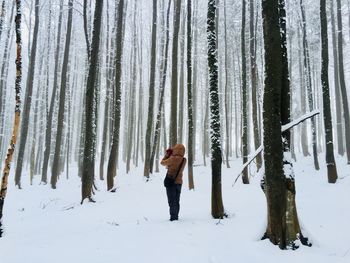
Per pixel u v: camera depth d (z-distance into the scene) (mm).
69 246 6195
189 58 16906
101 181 23312
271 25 6164
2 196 8375
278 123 6008
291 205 5934
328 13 27141
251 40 21812
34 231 8812
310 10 28688
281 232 5789
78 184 23375
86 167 14125
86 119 14273
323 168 22375
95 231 7543
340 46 21328
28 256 5594
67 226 9117
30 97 23141
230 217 8727
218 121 9062
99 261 5250
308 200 12125
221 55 32656
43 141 37469
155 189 16891
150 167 22625
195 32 30281
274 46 6125
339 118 28641
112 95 26594
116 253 5656
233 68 31266
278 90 6062
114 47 25047
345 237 6480
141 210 11031
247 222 7836
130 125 31609
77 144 43188
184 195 14898
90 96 14359
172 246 5945
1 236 8148
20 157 22422
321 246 5926
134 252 5676
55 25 28578
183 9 28453
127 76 36625
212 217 8758
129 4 30609
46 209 13906
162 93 22859
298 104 34625
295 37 29781
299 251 5598
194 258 5289
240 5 29234
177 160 8648
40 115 34500
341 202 11273
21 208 14781
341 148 28500
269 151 6000
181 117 29172
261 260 5207
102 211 11484
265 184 6223
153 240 6418
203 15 32062
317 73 35156
